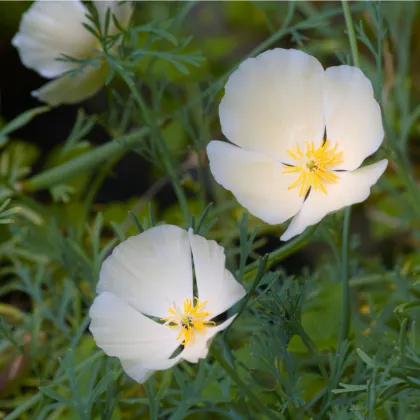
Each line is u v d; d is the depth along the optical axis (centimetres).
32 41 103
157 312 94
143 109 104
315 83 96
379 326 102
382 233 120
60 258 105
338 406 99
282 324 97
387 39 114
